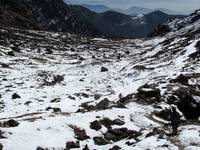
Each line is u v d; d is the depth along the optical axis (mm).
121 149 22000
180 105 32969
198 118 32719
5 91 43906
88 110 30969
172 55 62375
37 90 45375
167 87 37031
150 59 67625
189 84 39625
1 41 87750
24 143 21172
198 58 52812
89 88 46688
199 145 22297
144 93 34312
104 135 25312
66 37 130250
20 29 124688
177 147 21547
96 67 68562
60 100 37469
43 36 118438
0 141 20547
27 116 27906
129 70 58750
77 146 22719
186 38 78938
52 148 21500
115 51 111062
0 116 31641
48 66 71312
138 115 28750
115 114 28406
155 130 24641
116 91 41906
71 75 59875
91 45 120812
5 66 62969
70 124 25266
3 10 147750
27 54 82000
